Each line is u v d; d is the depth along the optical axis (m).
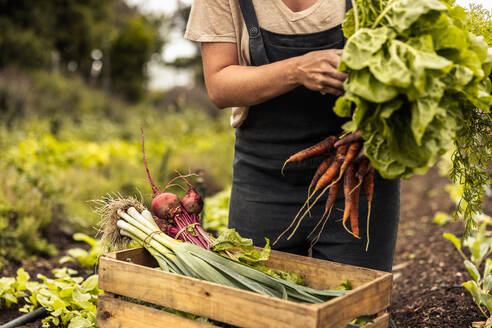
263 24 1.88
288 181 1.99
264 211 2.04
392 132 1.32
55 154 6.64
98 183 5.91
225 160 8.59
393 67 1.24
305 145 1.94
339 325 1.39
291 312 1.31
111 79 25.00
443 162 7.28
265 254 1.81
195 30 1.88
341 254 1.98
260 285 1.60
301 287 1.62
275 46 1.88
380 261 2.02
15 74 14.34
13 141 7.59
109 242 1.95
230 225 2.18
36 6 18.69
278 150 1.97
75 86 16.59
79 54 22.20
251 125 2.01
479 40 1.39
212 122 15.12
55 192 4.91
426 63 1.22
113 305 1.65
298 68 1.59
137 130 12.16
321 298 1.62
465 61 1.33
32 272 3.52
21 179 4.71
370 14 1.40
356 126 1.31
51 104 13.61
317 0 1.85
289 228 2.02
